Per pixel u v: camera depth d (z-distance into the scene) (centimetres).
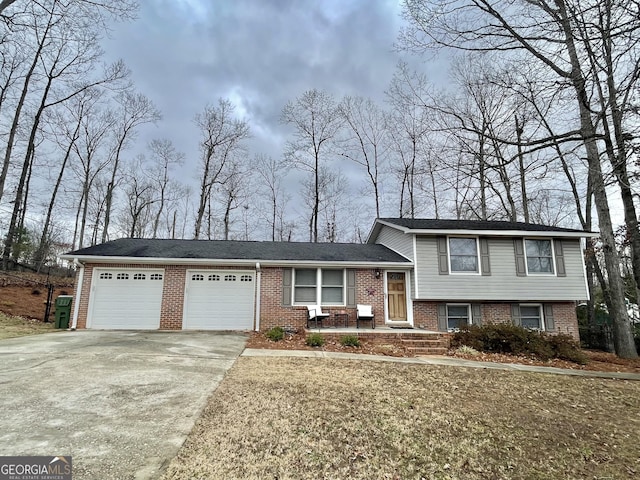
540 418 544
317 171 3023
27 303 1555
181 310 1318
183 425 431
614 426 529
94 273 1305
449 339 1170
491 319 1448
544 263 1468
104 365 690
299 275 1410
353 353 977
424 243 1438
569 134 1017
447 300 1420
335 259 1422
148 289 1321
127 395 525
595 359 1129
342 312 1387
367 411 520
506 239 1468
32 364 678
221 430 425
